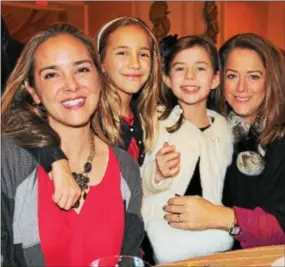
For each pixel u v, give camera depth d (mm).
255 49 1806
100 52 1805
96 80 1373
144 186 1745
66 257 1356
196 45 1819
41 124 1392
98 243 1383
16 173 1341
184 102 1843
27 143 1359
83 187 1402
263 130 1809
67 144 1415
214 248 1698
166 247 1699
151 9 5105
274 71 1810
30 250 1327
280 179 1772
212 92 1962
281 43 5672
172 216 1674
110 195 1427
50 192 1348
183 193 1780
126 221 1447
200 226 1656
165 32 5086
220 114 1930
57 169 1328
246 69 1803
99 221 1396
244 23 5473
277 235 1684
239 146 1865
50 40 1351
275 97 1812
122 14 5238
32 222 1329
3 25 2174
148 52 1819
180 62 1822
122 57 1773
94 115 1490
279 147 1794
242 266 1266
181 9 5152
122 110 1821
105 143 1497
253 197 1804
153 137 1819
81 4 5430
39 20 5309
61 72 1330
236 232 1661
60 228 1346
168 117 1860
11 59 2135
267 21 5684
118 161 1478
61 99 1336
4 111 1419
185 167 1791
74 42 1353
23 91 1413
